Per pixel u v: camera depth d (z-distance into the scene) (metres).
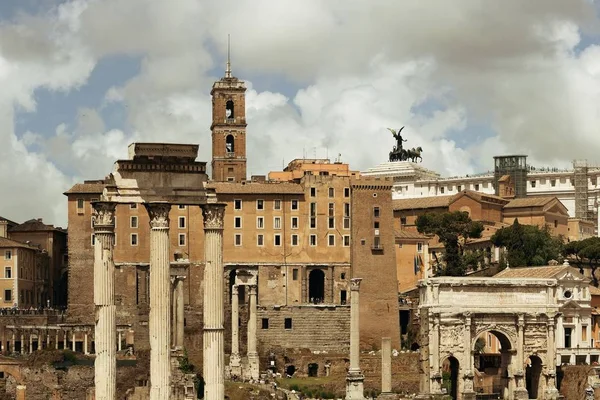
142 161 110.69
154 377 109.81
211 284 111.75
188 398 190.50
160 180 111.06
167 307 110.62
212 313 111.50
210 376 111.19
